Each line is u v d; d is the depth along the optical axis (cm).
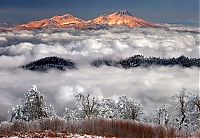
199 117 6631
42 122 4253
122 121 4384
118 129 4178
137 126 4244
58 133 3656
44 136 3403
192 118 6669
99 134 4044
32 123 4238
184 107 6888
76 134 3712
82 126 4219
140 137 4144
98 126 4216
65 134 3616
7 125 4072
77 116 7331
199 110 6706
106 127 4203
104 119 4409
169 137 4188
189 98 6900
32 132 3662
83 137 3553
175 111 7000
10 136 3334
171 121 7019
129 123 4281
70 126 4216
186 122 6781
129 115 7631
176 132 4403
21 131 3784
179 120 6869
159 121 7200
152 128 4297
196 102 6769
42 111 7312
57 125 4209
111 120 4400
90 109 7419
